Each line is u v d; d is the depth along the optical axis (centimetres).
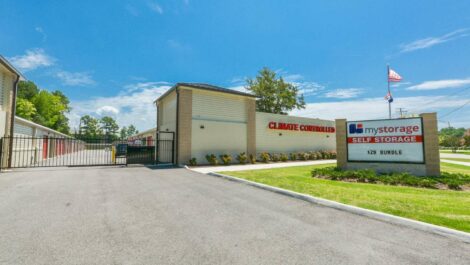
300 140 2312
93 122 9050
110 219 450
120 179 934
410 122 1012
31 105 4638
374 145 1086
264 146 2016
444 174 948
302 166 1535
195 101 1616
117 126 10462
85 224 420
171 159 1686
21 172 1123
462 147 6150
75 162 1941
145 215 479
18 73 1302
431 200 589
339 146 1170
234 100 1808
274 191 734
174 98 1686
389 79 2573
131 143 3186
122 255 308
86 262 289
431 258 312
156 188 761
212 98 1695
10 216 458
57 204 548
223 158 1627
